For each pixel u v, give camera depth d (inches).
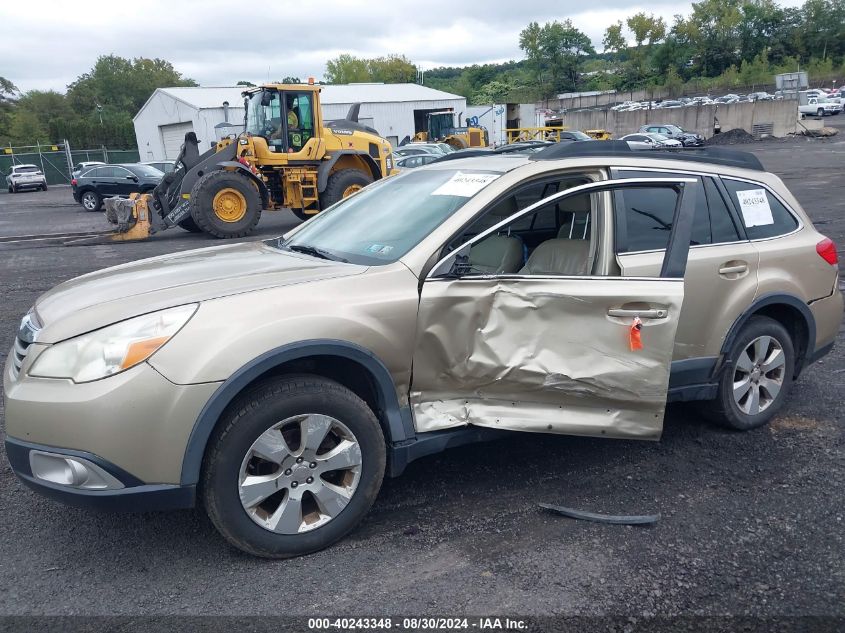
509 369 130.4
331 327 119.2
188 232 634.2
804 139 1695.4
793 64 3831.2
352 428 123.6
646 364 132.3
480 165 155.9
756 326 168.1
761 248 167.2
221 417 115.1
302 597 112.6
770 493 144.6
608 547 125.7
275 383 118.1
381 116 1692.9
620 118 2148.1
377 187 174.6
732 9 4402.1
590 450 165.5
